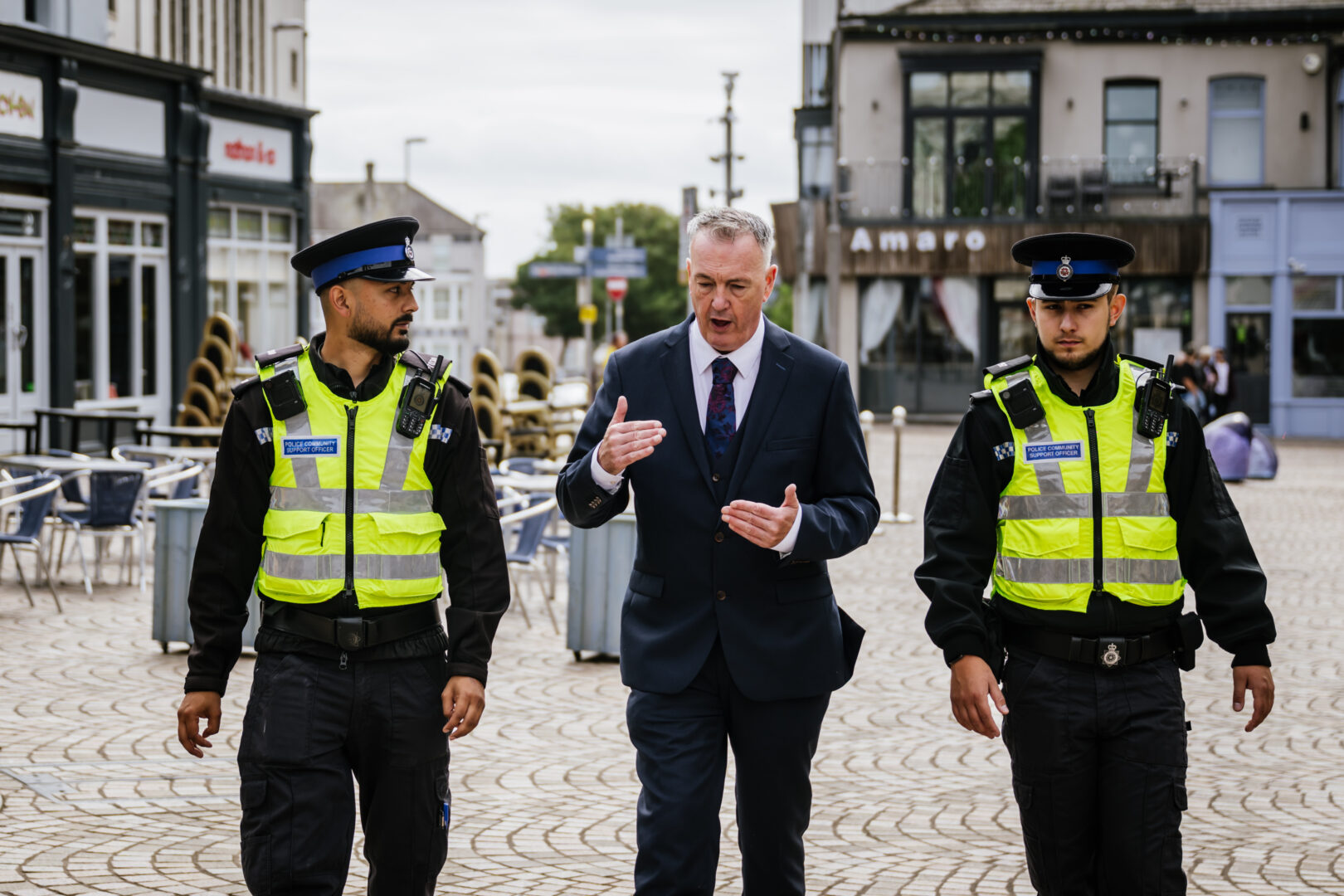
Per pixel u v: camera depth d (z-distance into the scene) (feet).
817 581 12.68
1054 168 107.45
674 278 305.53
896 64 108.78
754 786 12.57
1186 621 11.87
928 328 110.01
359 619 11.32
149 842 17.04
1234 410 102.37
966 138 108.78
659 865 12.05
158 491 47.24
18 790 19.08
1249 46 105.70
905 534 48.73
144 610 33.32
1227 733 23.24
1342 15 103.86
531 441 60.44
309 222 81.10
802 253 110.52
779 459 12.59
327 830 11.13
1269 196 101.71
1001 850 17.38
